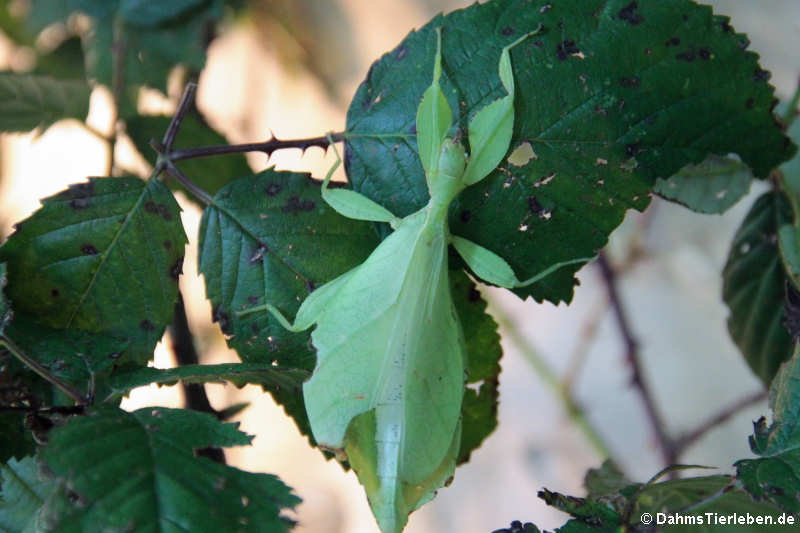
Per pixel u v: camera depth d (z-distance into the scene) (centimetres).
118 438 43
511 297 80
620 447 73
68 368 45
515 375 79
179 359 50
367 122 47
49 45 56
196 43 54
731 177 49
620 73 46
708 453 69
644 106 46
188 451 43
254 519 42
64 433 43
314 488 82
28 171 74
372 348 46
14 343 45
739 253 51
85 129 53
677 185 49
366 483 45
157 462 43
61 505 42
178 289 46
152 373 45
